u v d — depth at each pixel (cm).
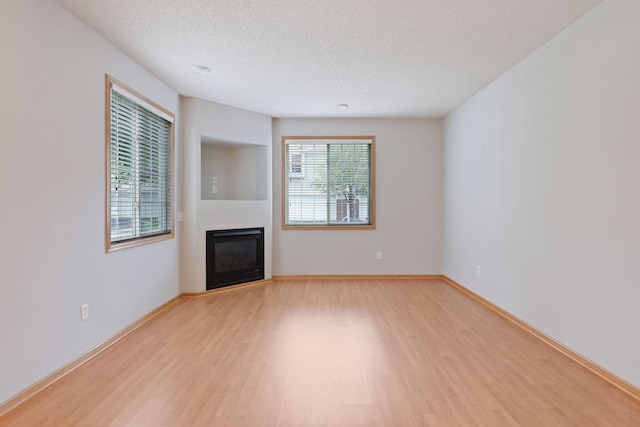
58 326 247
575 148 274
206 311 404
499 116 391
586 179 263
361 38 302
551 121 303
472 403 214
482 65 359
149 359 276
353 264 573
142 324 358
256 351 292
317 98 465
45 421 196
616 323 237
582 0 246
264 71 374
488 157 418
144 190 377
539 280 320
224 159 557
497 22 276
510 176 368
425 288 514
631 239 226
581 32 267
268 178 548
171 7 254
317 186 574
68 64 257
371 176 573
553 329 301
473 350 293
